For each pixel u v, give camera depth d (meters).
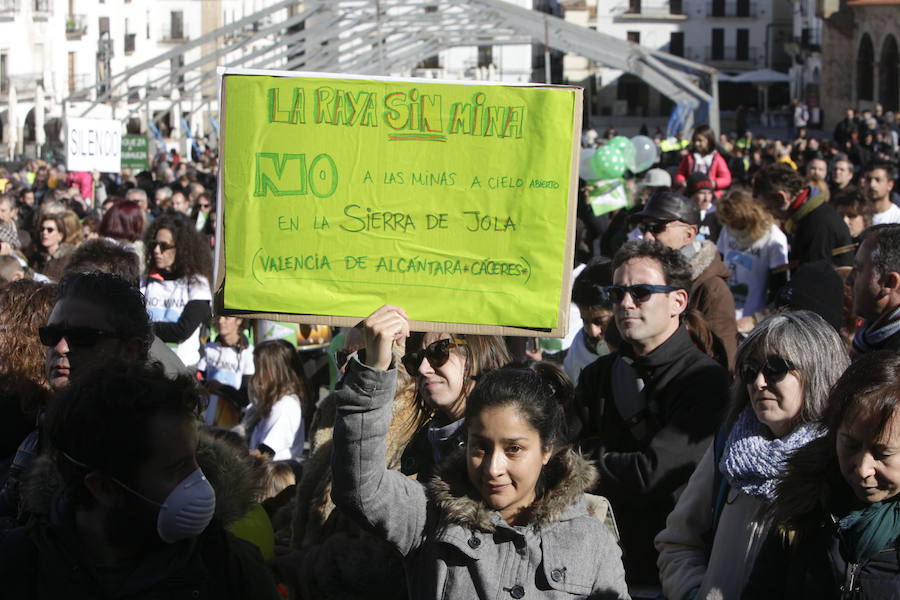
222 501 2.68
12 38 51.72
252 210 2.88
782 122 62.75
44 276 8.09
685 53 76.44
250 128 2.88
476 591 2.66
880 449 2.51
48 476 2.30
